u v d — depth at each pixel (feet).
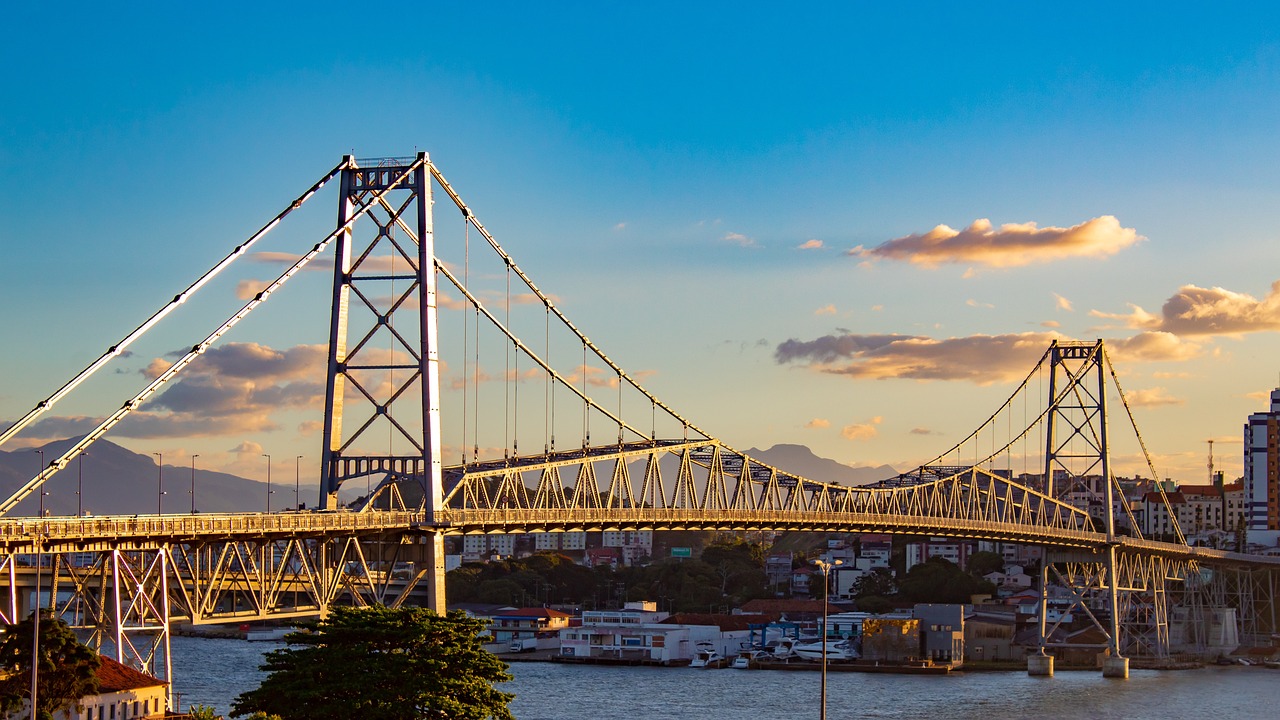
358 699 363.76
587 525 613.11
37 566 395.34
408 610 388.78
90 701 370.12
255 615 439.22
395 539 499.92
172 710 411.95
